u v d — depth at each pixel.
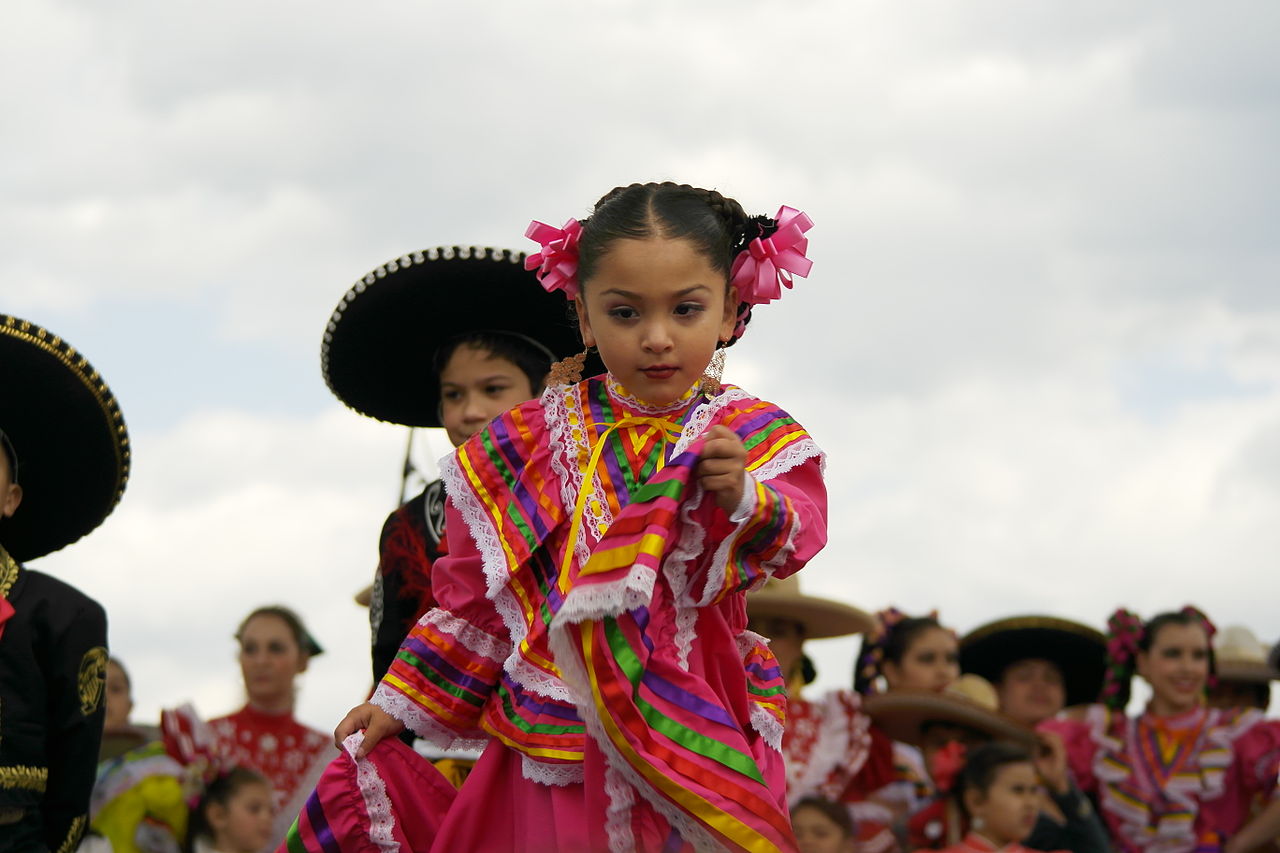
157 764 15.43
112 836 15.03
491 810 7.50
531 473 7.66
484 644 7.74
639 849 6.99
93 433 10.91
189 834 15.35
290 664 16.86
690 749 6.83
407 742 10.26
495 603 7.66
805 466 7.47
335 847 7.70
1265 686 20.84
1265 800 17.53
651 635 6.95
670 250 7.11
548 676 7.38
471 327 10.70
